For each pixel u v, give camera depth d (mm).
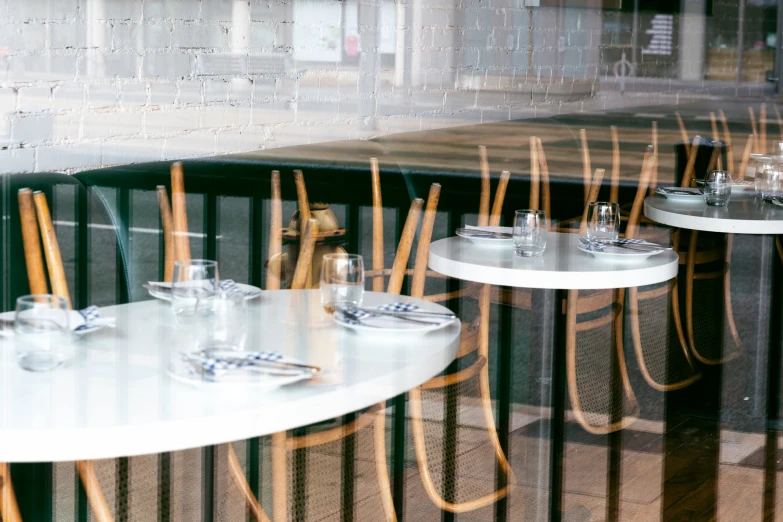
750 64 6785
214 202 2910
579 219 4453
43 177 2309
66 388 1303
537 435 3047
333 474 2635
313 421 1288
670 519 2463
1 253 2145
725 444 3035
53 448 1158
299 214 3145
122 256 2508
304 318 1695
